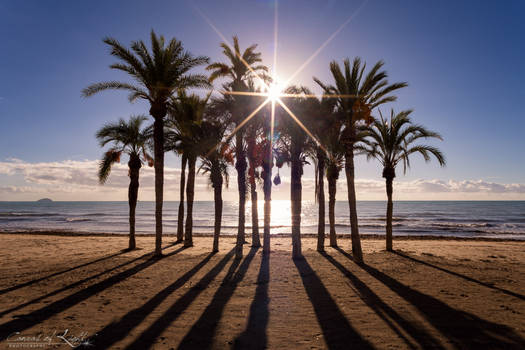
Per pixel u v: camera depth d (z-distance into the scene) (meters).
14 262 12.88
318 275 10.22
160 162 14.23
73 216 72.88
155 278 9.81
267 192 14.98
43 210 118.25
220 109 14.62
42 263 12.56
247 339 5.00
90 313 6.38
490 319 5.87
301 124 14.02
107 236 29.25
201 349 4.62
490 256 14.85
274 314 6.31
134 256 14.42
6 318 6.06
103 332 5.31
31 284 8.99
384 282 9.19
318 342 4.86
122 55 13.48
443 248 18.22
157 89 13.72
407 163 15.75
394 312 6.36
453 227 44.12
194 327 5.57
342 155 17.20
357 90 12.88
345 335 5.14
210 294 7.94
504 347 4.59
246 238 26.06
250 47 15.67
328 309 6.62
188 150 15.96
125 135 16.45
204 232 36.59
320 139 15.14
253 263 12.53
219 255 14.72
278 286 8.77
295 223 13.90
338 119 13.58
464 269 11.23
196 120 15.88
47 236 28.03
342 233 35.47
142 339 5.00
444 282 9.16
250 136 15.60
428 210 106.50
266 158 14.88
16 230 38.56
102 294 7.91
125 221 56.31
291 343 4.83
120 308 6.73
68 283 9.12
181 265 12.07
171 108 16.06
